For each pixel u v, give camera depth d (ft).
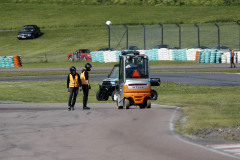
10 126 165.58
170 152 116.47
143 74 220.02
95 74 476.54
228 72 457.68
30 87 358.43
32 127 162.71
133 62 219.20
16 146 126.72
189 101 248.52
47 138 139.44
